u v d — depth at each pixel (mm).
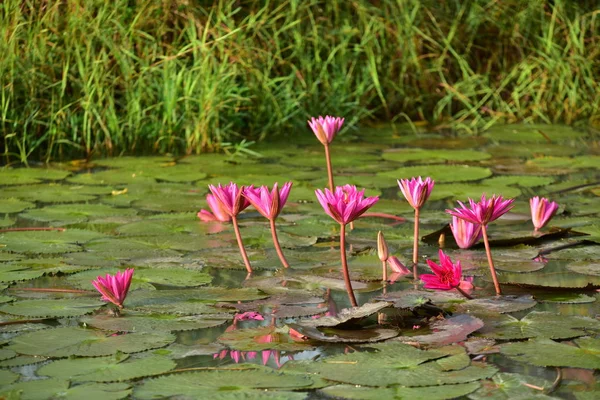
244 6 11359
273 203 4867
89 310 4270
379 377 3393
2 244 5457
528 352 3643
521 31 12281
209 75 9445
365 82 11141
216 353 3723
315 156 8773
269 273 4941
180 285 4676
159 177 7668
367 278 4785
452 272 4375
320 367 3514
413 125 10891
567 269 4930
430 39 11578
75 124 8938
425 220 6109
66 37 9242
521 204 6535
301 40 11117
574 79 11711
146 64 9422
